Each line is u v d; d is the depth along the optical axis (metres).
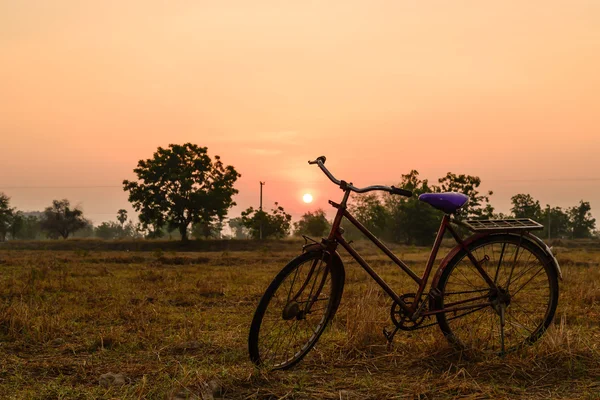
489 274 4.34
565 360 3.91
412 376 3.73
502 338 4.18
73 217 112.00
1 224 123.06
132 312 6.81
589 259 27.53
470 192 79.69
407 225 82.62
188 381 3.48
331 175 4.12
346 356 4.22
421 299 4.28
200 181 78.94
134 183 77.81
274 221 79.38
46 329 5.43
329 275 4.16
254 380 3.61
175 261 30.72
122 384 3.60
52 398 3.33
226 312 7.17
